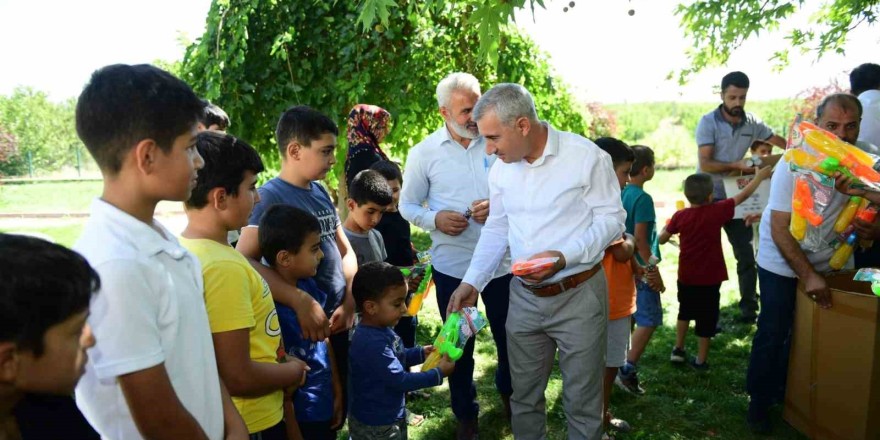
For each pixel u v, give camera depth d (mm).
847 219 3170
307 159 2570
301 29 5699
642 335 4039
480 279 3059
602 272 2918
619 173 3449
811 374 3318
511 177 2967
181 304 1470
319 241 2320
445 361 2783
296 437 2256
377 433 2717
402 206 3600
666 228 4488
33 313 1030
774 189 3289
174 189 1440
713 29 5570
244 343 1763
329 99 5836
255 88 5605
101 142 1381
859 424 3076
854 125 3225
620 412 3885
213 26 5613
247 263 1884
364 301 2668
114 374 1318
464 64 6164
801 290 3371
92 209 1405
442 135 3529
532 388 3047
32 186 20578
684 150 20812
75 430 1226
